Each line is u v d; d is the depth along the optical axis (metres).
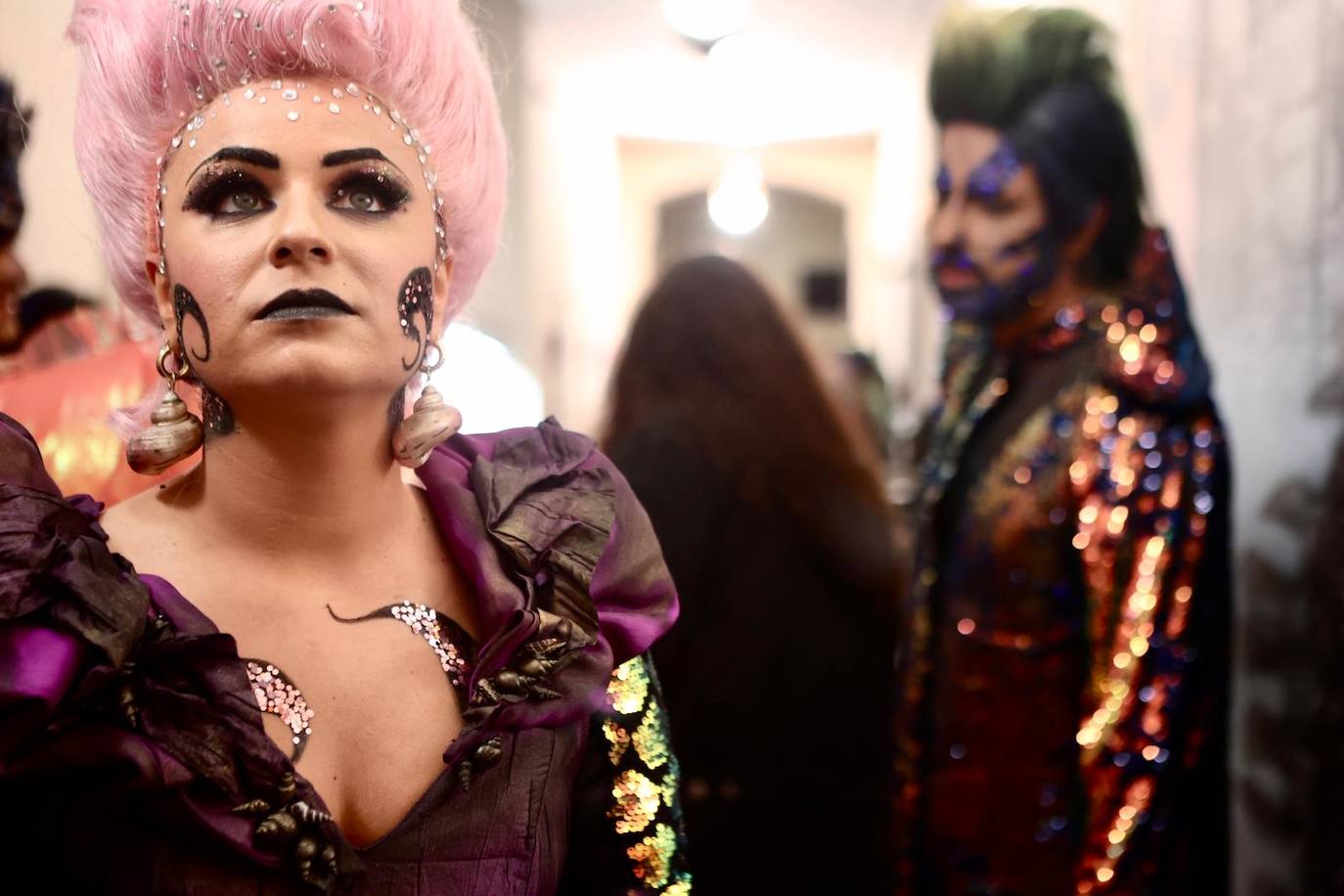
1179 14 1.88
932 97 1.34
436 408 0.66
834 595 1.38
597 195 5.59
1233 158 1.71
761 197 5.71
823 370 1.48
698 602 1.35
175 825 0.56
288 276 0.59
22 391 0.94
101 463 0.92
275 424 0.62
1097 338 1.26
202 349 0.61
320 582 0.64
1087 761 1.17
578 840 0.73
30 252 1.02
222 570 0.63
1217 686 1.20
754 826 1.37
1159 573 1.17
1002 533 1.27
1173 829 1.16
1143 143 2.02
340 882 0.59
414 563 0.68
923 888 1.35
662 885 0.73
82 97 0.67
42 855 0.57
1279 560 1.54
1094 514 1.20
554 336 4.51
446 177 0.70
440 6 0.69
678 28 3.51
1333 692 1.37
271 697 0.60
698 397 1.38
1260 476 1.61
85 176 0.68
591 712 0.69
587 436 0.78
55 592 0.56
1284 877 1.49
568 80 4.75
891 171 5.40
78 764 0.55
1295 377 1.51
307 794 0.58
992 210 1.29
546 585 0.69
